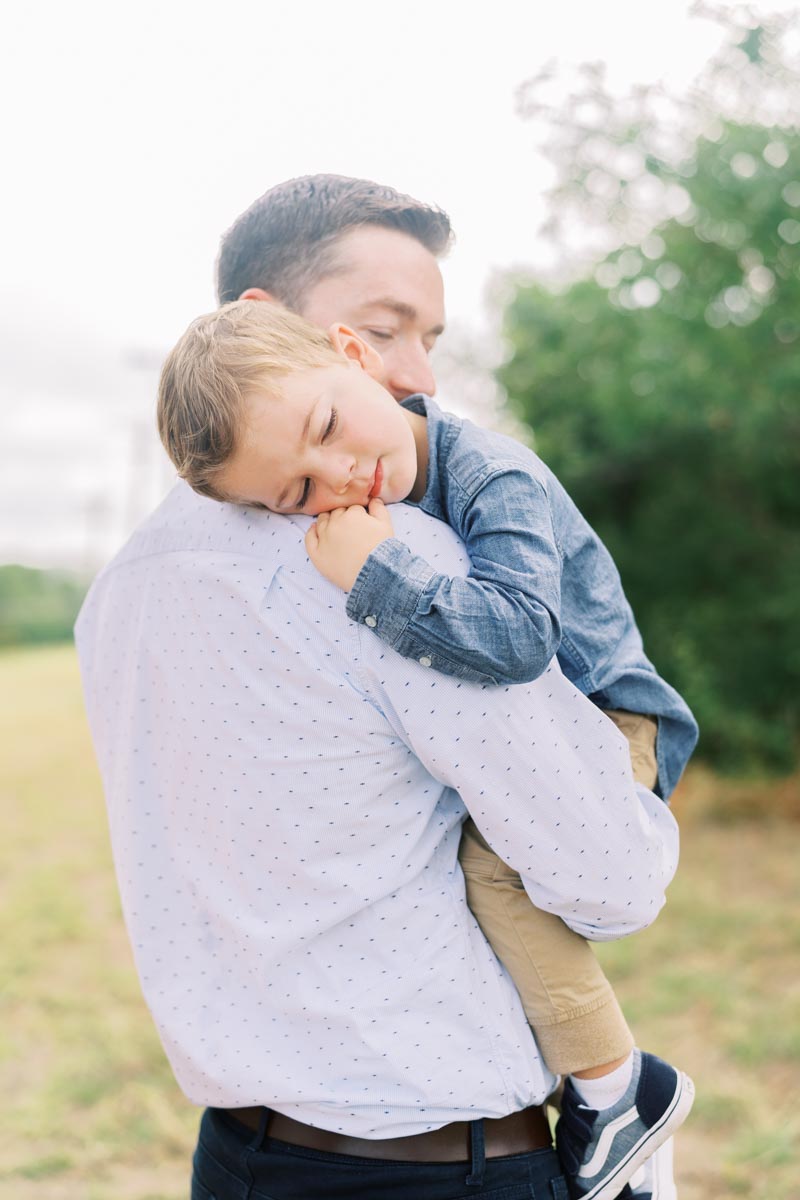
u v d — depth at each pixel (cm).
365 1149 127
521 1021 132
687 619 823
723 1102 402
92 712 154
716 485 813
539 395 827
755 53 545
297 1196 129
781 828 739
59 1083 434
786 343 670
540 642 119
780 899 606
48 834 810
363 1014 125
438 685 119
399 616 118
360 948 127
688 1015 473
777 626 805
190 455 130
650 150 620
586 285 752
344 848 126
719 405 673
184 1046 134
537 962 132
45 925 598
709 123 624
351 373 132
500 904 133
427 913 128
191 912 139
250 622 126
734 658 810
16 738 1283
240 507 134
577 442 822
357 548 121
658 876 129
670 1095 136
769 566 813
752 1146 373
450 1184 126
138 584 141
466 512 130
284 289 160
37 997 508
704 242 652
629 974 519
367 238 158
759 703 816
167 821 140
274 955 128
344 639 122
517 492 128
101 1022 482
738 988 493
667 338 657
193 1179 147
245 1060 129
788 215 618
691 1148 384
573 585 141
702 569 831
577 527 143
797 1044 434
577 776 122
